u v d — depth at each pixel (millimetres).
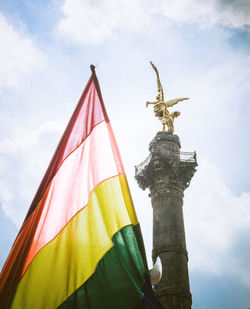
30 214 8562
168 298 26266
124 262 7238
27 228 8227
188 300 26656
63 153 9523
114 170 8805
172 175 34375
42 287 6902
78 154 9312
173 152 35969
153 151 35562
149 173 35031
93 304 6641
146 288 7074
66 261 7258
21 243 7949
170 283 27047
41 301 6707
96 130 9656
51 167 9367
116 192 8398
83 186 8578
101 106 10219
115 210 8055
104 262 7168
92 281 6918
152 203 33812
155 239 30469
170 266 28016
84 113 10234
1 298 6910
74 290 6809
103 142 9375
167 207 32375
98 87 10695
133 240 7617
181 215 32562
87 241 7496
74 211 8102
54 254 7395
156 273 9336
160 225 31141
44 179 9203
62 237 7672
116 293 6781
